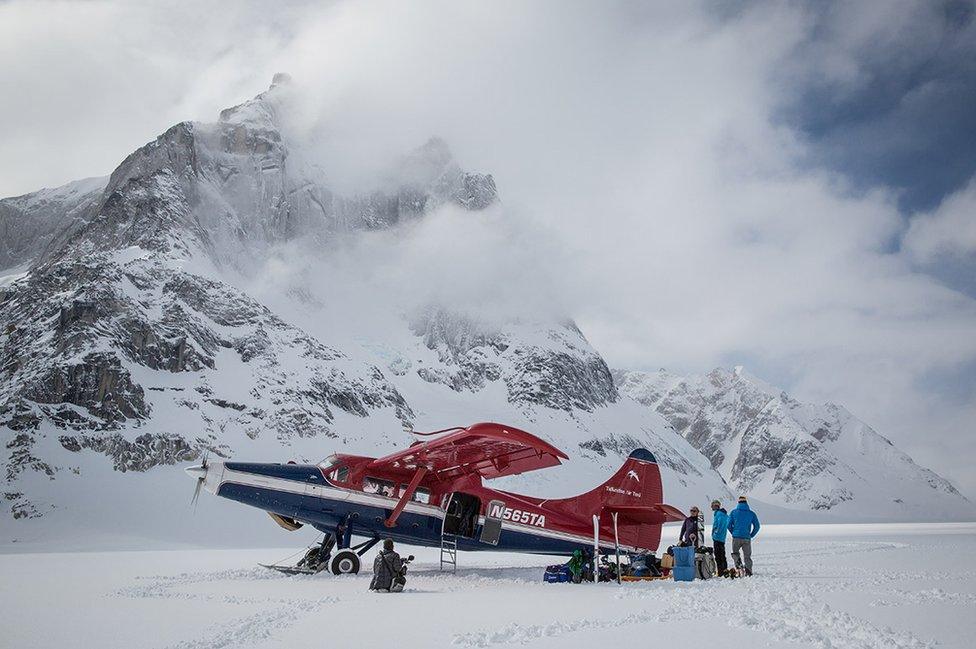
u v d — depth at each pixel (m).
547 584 21.36
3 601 17.23
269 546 73.88
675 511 23.62
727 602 15.73
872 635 11.48
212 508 83.56
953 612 14.05
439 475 25.03
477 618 14.05
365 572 25.33
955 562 27.83
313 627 13.07
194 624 13.48
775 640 11.41
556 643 11.39
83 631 12.80
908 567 25.44
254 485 24.16
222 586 20.52
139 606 16.17
